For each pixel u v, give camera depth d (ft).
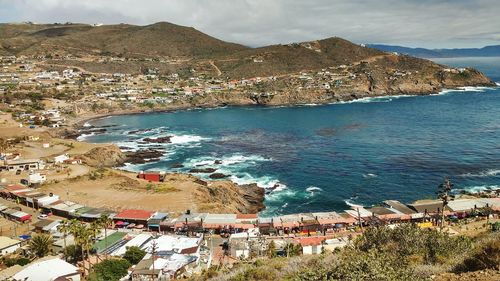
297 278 57.82
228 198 319.47
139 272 181.37
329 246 216.54
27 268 178.70
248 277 97.71
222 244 237.45
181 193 314.55
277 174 384.68
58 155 440.04
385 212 273.33
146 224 265.13
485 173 364.38
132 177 370.12
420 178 357.82
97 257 202.08
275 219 266.98
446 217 269.03
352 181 357.20
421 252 88.43
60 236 237.25
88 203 298.76
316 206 308.40
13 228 255.09
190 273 186.60
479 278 57.93
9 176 364.99
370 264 55.88
